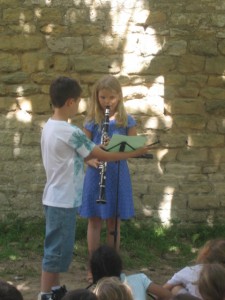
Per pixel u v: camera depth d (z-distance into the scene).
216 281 4.04
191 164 8.20
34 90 8.05
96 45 8.02
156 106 8.11
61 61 8.03
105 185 6.22
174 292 4.89
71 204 5.31
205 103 8.16
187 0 8.04
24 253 7.41
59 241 5.33
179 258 7.48
